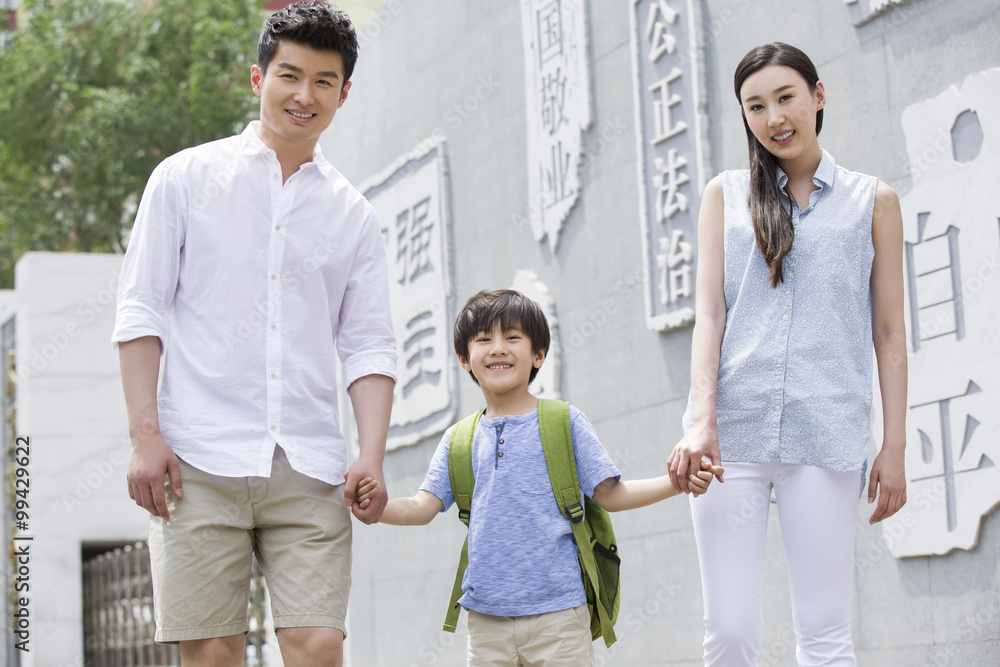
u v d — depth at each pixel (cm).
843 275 259
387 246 694
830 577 253
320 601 251
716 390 263
